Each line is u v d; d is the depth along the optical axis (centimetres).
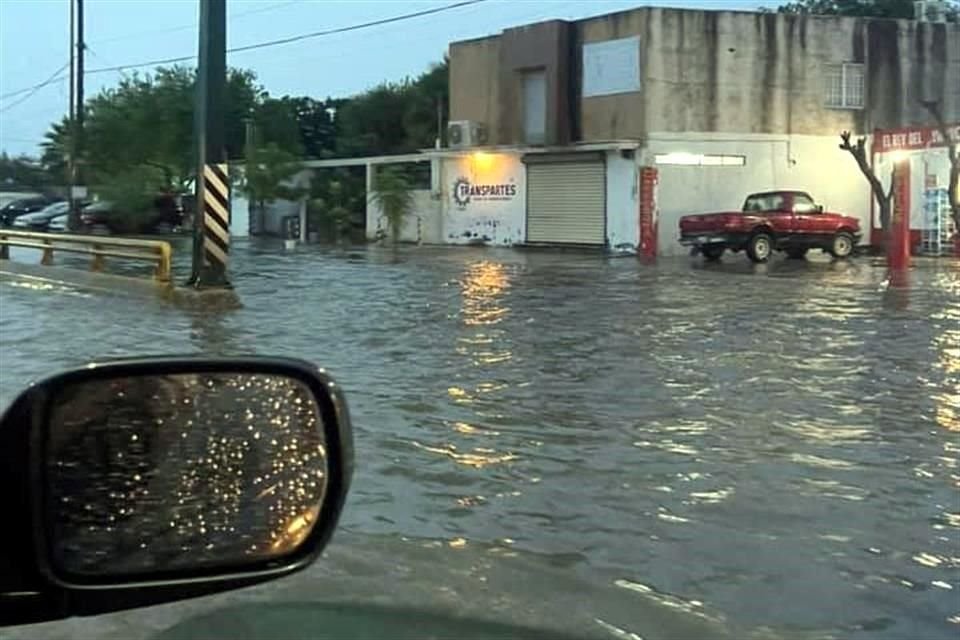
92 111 6309
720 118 4175
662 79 4091
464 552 633
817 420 1004
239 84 7162
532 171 4534
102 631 496
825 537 670
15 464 206
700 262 3581
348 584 563
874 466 838
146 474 230
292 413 250
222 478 241
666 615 540
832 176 4356
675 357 1390
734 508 730
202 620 498
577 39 4366
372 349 1470
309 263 3453
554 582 582
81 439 219
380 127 7106
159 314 1966
